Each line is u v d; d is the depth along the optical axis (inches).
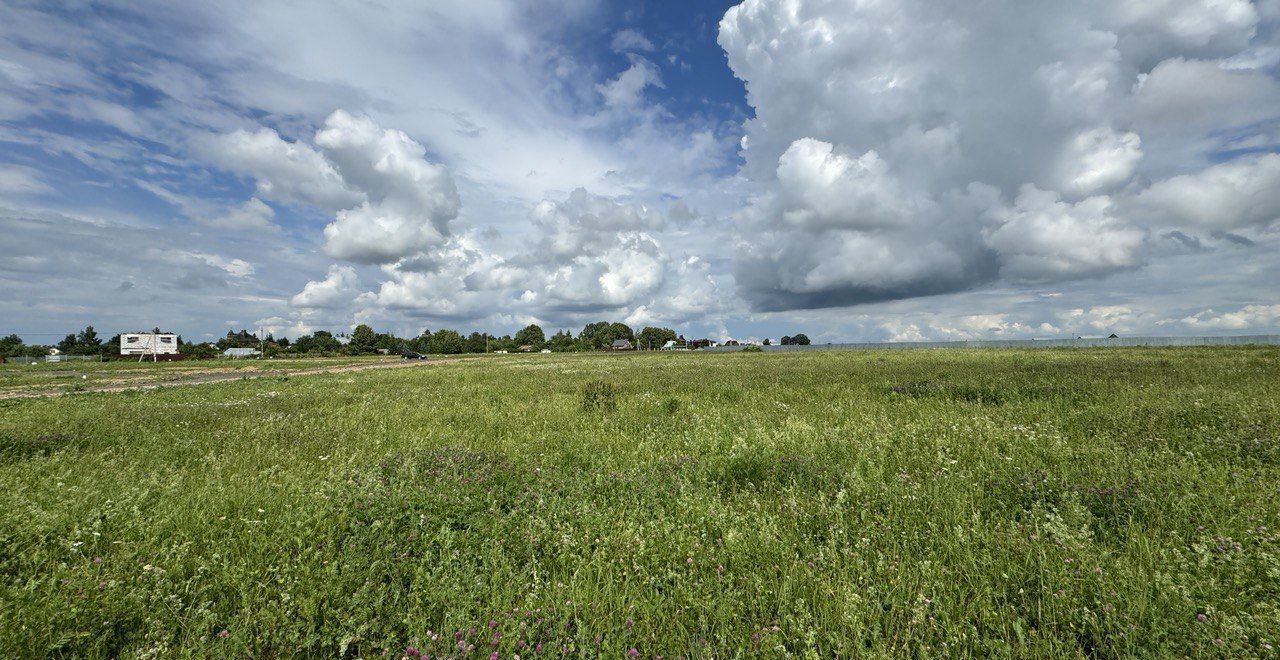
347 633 113.5
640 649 114.2
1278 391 420.5
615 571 146.7
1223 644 103.6
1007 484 202.8
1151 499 176.4
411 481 221.8
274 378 1080.2
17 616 112.7
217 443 327.3
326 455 295.9
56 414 489.7
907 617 121.3
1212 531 156.9
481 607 127.3
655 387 663.1
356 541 158.9
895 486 203.3
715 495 207.2
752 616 123.4
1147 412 335.0
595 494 212.8
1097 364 864.3
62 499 193.8
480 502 193.6
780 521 177.3
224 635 114.0
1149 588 123.0
